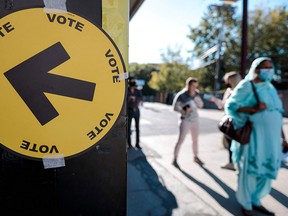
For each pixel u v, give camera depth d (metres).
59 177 0.99
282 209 2.74
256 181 2.59
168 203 2.91
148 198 3.04
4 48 0.89
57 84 0.95
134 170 4.08
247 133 2.42
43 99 0.94
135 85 5.59
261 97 2.43
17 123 0.92
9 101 0.90
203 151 5.35
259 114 2.43
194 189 3.31
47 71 0.94
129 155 5.01
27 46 0.91
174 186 3.41
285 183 3.41
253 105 2.47
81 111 0.99
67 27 0.95
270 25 22.75
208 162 4.53
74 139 0.99
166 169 4.12
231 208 2.80
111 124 1.04
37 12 0.91
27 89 0.92
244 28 5.95
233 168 4.09
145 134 7.59
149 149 5.54
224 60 25.66
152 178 3.71
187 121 4.21
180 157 4.87
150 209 2.78
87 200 1.04
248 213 2.56
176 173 3.93
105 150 1.04
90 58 0.99
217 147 5.72
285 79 23.78
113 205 1.07
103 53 1.00
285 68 24.02
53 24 0.93
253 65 2.60
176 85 34.81
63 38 0.95
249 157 2.47
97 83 1.00
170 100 29.80
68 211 1.01
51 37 0.93
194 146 4.46
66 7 0.95
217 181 3.58
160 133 7.76
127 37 1.06
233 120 2.55
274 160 2.42
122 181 1.08
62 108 0.96
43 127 0.95
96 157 1.04
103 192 1.06
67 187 1.01
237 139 2.46
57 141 0.97
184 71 34.53
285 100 17.44
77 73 0.97
